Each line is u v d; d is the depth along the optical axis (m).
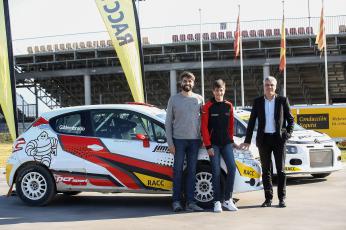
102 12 14.41
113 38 14.34
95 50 47.38
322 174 12.34
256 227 6.78
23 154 8.81
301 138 11.34
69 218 7.70
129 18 14.34
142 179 8.28
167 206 8.61
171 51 46.72
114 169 8.38
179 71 48.94
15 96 13.80
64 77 52.72
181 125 7.90
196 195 8.21
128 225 7.11
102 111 8.66
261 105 8.07
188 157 8.00
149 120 8.39
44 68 51.88
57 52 48.47
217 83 7.90
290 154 11.05
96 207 8.62
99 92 56.88
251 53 46.25
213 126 7.89
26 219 7.67
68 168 8.56
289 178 12.54
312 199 9.06
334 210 7.95
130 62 14.29
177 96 7.95
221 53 46.97
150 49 46.69
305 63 44.47
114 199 9.48
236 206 8.41
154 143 8.27
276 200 9.00
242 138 10.99
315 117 26.73
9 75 13.77
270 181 8.27
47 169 8.69
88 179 8.48
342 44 42.22
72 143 8.60
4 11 13.71
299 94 56.16
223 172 8.18
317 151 11.23
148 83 53.50
